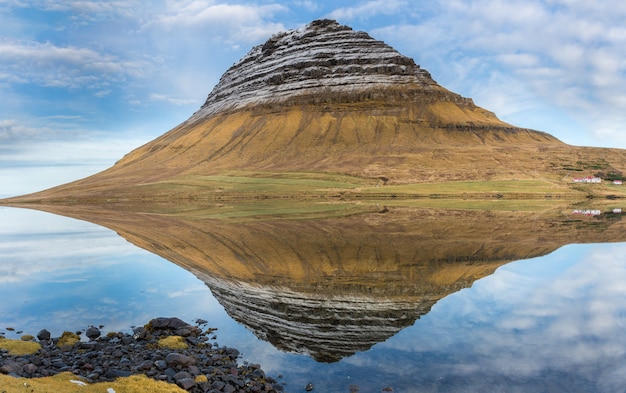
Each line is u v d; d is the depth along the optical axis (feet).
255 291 98.22
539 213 266.16
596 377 55.21
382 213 269.44
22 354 64.59
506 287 97.96
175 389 52.47
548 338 68.33
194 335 74.38
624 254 133.49
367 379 56.90
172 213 291.58
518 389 52.75
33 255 146.20
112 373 57.11
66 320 82.23
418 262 123.13
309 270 115.75
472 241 157.07
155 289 101.96
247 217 252.42
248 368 61.11
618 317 77.56
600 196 408.87
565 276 107.34
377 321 78.54
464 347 65.92
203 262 127.85
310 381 56.90
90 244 165.48
